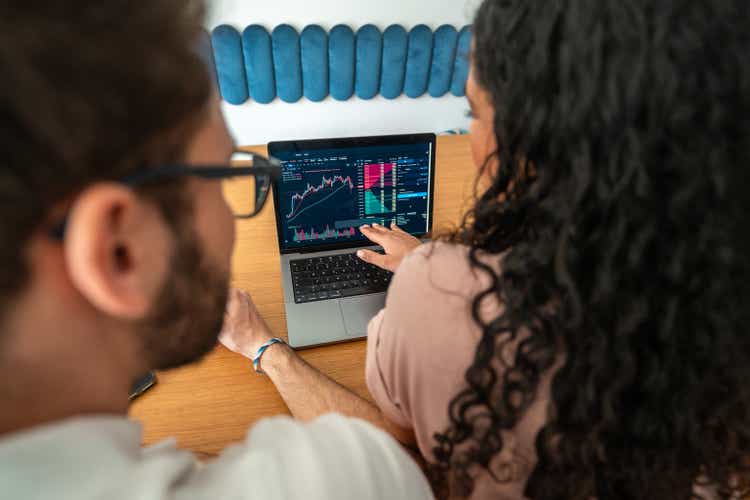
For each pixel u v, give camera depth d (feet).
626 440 1.32
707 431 1.40
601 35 0.95
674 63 0.91
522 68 1.11
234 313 2.18
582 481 1.39
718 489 1.65
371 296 2.71
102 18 0.57
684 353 1.20
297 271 2.86
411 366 1.41
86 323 0.72
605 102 0.97
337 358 2.39
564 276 1.14
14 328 0.63
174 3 0.66
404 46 7.25
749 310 1.16
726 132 0.96
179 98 0.68
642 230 1.04
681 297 1.11
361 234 3.13
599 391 1.24
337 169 2.93
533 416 1.35
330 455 0.86
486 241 1.38
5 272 0.58
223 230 0.92
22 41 0.50
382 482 0.90
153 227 0.72
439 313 1.32
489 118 1.36
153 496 0.67
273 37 6.84
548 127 1.09
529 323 1.22
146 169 0.69
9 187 0.53
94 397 0.78
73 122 0.55
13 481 0.60
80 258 0.60
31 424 0.72
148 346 0.83
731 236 1.04
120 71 0.58
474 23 1.28
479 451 1.42
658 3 0.93
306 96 7.55
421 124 8.20
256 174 1.02
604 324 1.16
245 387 2.23
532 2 1.06
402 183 3.09
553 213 1.13
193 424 2.06
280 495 0.75
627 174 0.99
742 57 0.91
